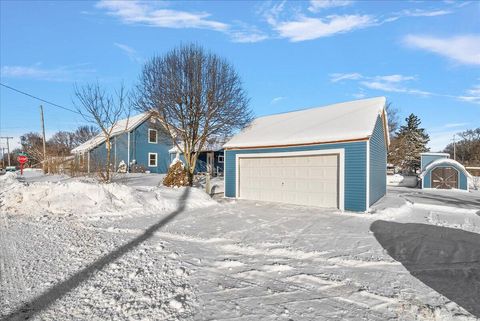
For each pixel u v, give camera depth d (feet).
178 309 12.49
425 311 12.47
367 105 47.06
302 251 20.56
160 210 36.58
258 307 12.86
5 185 54.03
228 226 28.30
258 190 47.75
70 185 39.27
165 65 59.31
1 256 18.89
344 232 25.95
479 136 220.43
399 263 18.44
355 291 14.49
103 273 16.16
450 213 36.55
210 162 96.07
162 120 61.31
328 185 39.75
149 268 17.06
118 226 28.19
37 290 14.05
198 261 18.63
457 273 16.89
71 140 149.59
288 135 45.19
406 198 50.21
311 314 12.32
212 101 58.75
